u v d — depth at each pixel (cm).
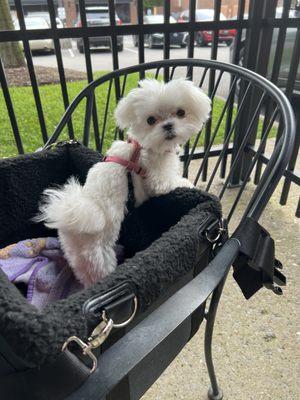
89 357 51
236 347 117
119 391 61
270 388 105
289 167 183
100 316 51
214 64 110
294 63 169
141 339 51
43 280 106
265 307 132
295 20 164
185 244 64
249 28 175
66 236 96
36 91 149
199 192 84
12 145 259
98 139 174
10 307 47
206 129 190
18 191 117
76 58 683
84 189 96
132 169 94
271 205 196
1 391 52
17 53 504
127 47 833
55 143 125
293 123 80
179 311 56
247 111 188
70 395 47
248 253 70
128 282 55
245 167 208
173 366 112
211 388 102
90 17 634
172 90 90
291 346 117
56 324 46
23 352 44
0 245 121
